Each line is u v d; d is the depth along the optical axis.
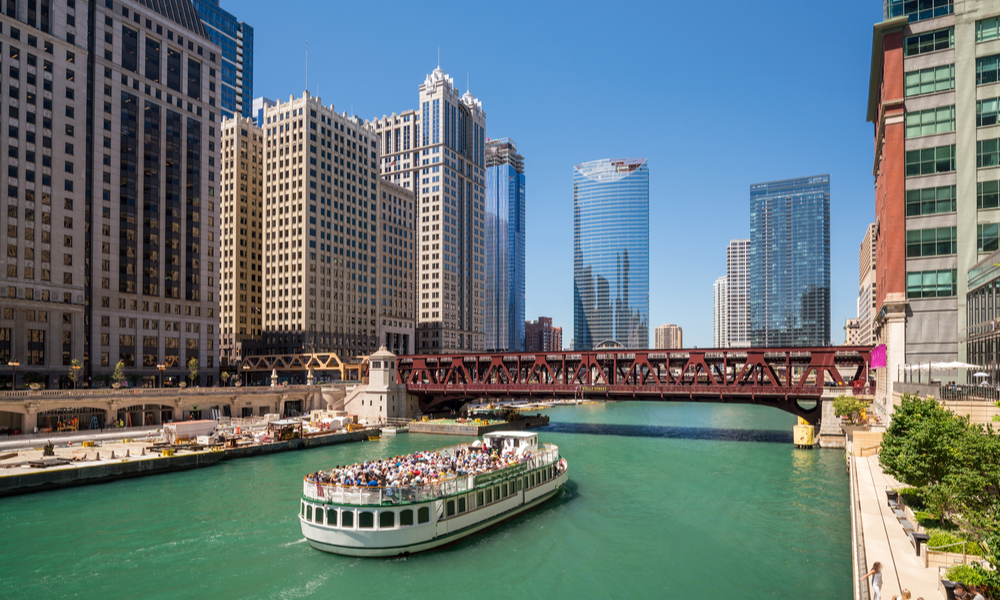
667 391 95.69
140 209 132.00
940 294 59.34
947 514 31.30
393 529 38.16
